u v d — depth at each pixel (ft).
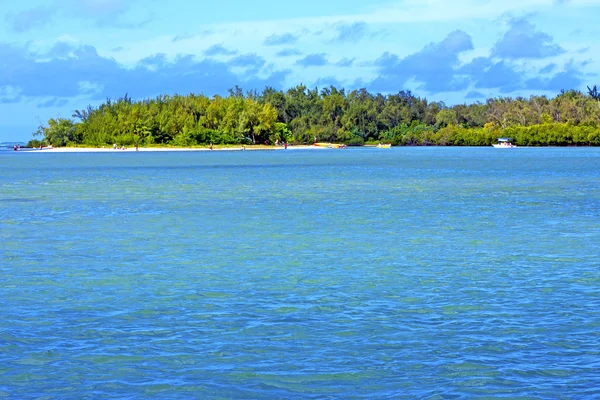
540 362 65.31
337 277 100.99
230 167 454.40
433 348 69.26
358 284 96.27
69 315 81.05
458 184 292.20
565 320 77.97
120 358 67.00
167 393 59.41
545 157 587.68
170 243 133.18
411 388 59.98
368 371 63.67
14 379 62.28
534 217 172.96
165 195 244.63
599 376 61.87
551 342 70.59
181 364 65.57
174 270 106.73
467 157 599.57
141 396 58.85
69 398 58.65
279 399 58.13
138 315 81.00
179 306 84.94
